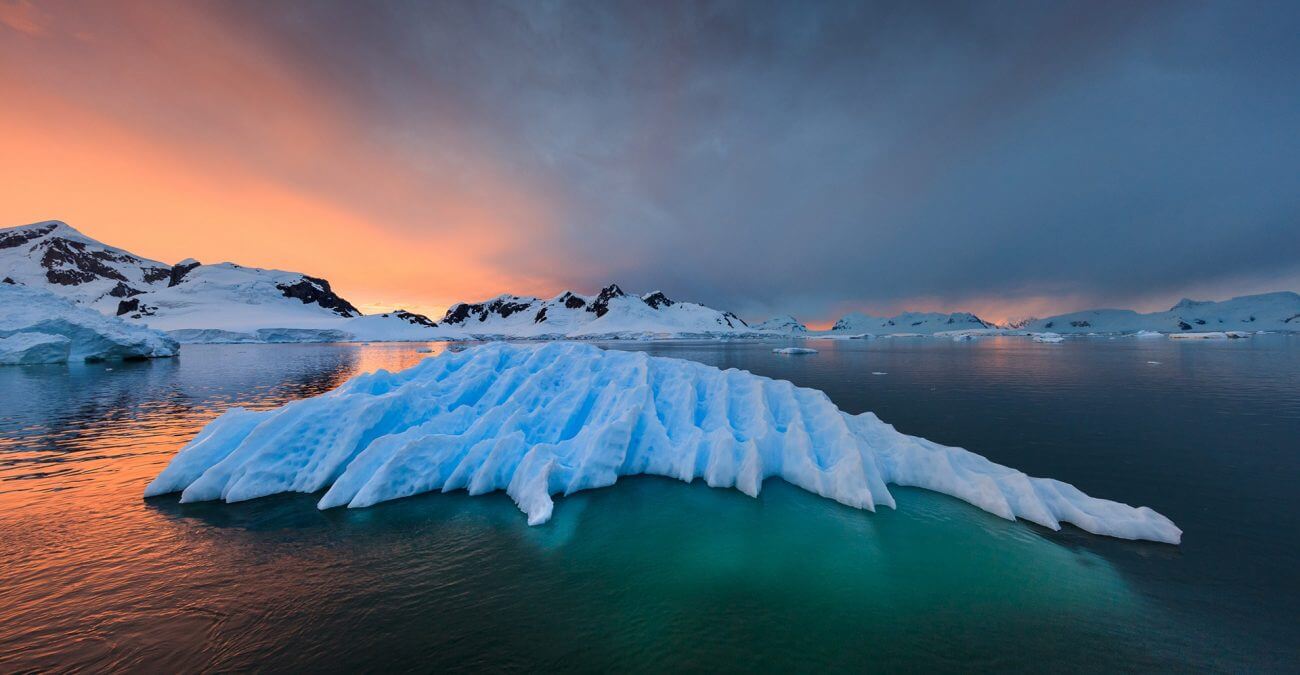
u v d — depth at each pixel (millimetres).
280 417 11695
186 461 11055
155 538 8672
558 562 8062
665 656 5797
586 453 11773
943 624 6430
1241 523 9539
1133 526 8828
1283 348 74438
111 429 18391
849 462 10930
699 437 12609
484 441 11922
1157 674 5535
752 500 10727
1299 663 5695
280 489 10867
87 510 9906
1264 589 7207
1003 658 5785
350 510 10055
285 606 6691
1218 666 5676
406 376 14766
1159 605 6844
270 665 5543
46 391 29203
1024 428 18047
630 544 8719
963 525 9391
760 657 5785
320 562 7945
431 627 6281
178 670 5430
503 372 14797
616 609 6742
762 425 12719
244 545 8477
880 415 20734
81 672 5379
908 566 7906
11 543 8406
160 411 22469
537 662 5664
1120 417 20172
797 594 7148
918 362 53781
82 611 6477
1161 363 47938
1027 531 9117
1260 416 20188
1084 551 8359
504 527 9391
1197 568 7801
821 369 45094
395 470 10844
